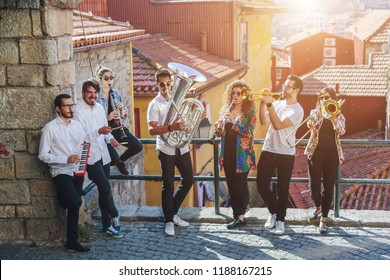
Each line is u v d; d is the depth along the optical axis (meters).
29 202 6.06
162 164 6.25
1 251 5.95
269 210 6.43
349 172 15.05
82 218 6.50
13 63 5.77
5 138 5.93
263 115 6.23
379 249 5.91
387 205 12.74
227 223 6.63
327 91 6.10
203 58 17.77
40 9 5.64
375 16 38.19
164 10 19.02
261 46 23.03
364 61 33.47
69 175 5.81
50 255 5.87
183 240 6.20
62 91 5.96
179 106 5.90
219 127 6.20
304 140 6.31
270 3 22.91
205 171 15.61
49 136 5.66
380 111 28.16
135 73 14.18
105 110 6.58
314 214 6.56
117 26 11.86
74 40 8.42
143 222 6.70
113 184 9.45
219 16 18.66
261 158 6.28
